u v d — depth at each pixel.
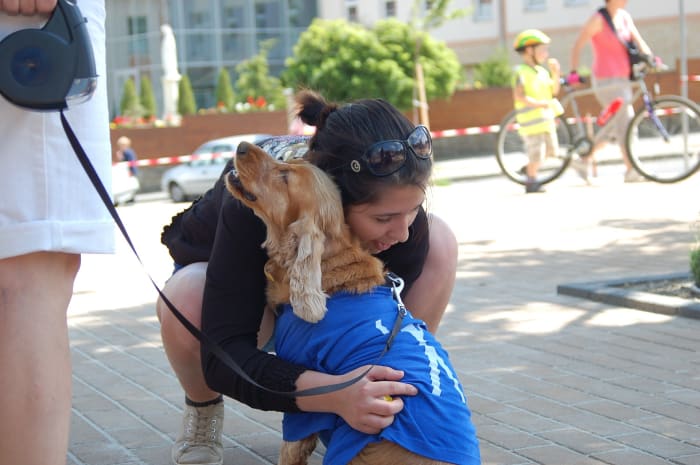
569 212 10.80
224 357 2.75
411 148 2.82
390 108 2.89
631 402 4.36
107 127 2.80
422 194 2.89
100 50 2.77
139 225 13.07
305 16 33.41
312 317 2.72
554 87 13.17
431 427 2.59
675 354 5.11
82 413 4.45
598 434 3.96
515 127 13.28
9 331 2.59
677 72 24.55
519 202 12.09
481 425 4.11
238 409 4.50
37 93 2.49
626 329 5.70
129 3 32.16
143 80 28.66
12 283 2.61
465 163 22.48
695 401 4.33
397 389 2.62
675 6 30.58
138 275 8.45
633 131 12.86
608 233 9.25
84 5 2.71
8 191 2.59
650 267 7.55
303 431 2.90
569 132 13.15
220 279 3.01
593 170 14.09
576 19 31.66
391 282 3.07
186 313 3.39
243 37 32.50
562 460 3.68
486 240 9.23
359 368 2.70
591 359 5.09
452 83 22.16
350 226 2.94
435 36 34.41
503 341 5.55
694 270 6.43
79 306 7.10
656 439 3.87
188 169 19.48
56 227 2.63
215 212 3.44
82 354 5.61
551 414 4.23
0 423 2.59
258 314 3.05
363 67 21.17
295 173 2.76
